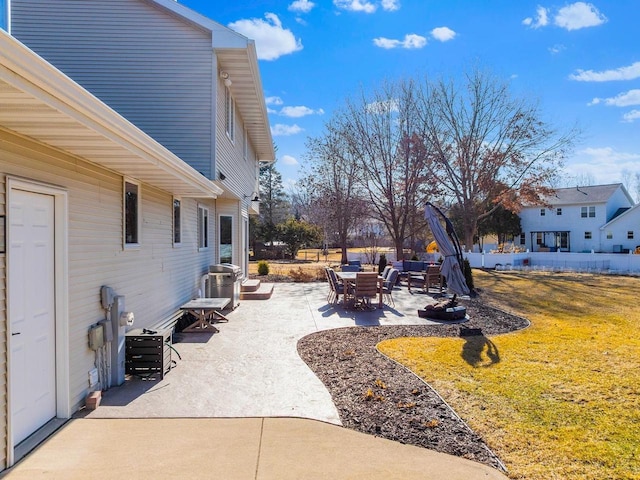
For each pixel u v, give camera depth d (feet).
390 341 23.31
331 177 79.61
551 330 26.48
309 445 11.62
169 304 25.30
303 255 127.85
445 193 80.12
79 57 27.09
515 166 80.18
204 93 27.32
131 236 19.17
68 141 11.80
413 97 73.26
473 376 17.34
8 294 10.55
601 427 12.72
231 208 41.83
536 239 123.03
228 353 20.92
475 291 44.86
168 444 11.62
